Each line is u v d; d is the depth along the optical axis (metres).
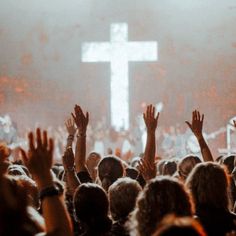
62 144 33.06
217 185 5.19
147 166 7.05
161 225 3.24
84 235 5.22
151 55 36.16
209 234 5.08
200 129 8.34
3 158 5.24
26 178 6.16
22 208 3.10
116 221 5.41
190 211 4.38
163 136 33.22
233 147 31.41
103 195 5.27
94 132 33.72
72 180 7.00
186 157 7.92
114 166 7.30
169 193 4.36
